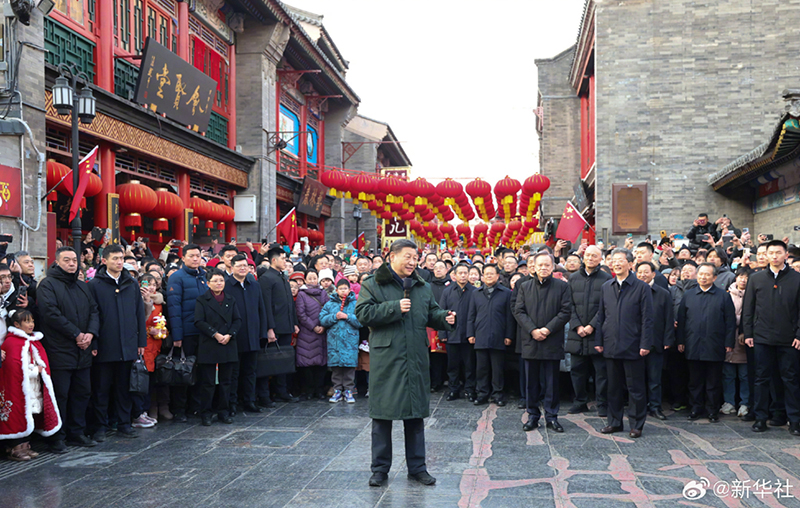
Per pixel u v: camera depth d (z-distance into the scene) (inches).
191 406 331.6
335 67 1139.9
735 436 272.8
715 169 764.0
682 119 770.8
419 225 791.7
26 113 391.9
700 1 768.3
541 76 1210.0
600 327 289.0
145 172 629.0
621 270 278.4
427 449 251.9
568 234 580.1
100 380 269.6
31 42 397.4
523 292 293.7
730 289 326.3
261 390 344.2
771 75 757.3
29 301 260.4
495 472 220.4
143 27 627.2
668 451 247.4
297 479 213.9
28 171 393.1
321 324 355.6
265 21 829.2
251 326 324.2
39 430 245.9
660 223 767.7
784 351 276.1
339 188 557.0
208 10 764.6
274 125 884.6
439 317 217.2
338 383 358.6
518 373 384.5
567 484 206.2
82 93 392.8
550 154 1202.0
